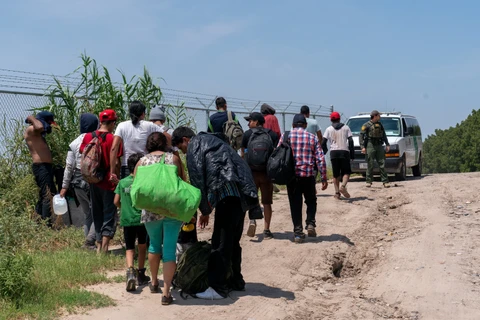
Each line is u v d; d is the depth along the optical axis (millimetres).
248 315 5922
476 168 89250
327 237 9383
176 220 5996
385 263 8477
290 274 7613
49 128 9766
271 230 9859
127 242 6512
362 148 14602
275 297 6645
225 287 6434
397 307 6820
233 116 9039
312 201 9078
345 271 8406
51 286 6223
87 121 8594
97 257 7625
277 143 9281
